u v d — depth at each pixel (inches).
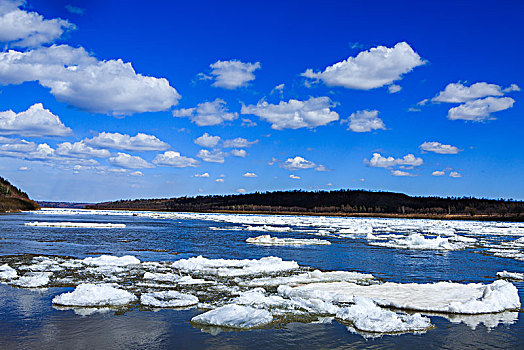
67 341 309.4
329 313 393.1
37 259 669.3
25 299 422.9
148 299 424.8
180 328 343.9
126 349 296.7
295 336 329.1
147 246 900.6
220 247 911.0
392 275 602.5
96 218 2406.5
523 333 343.0
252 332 337.4
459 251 904.3
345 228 1733.5
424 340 324.2
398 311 407.8
